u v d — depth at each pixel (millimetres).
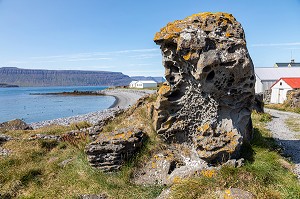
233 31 8234
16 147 12070
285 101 33125
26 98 98812
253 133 10852
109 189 7844
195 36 8117
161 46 8984
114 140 8781
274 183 7223
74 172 8945
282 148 11211
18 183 8625
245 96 8703
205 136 8609
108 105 64688
